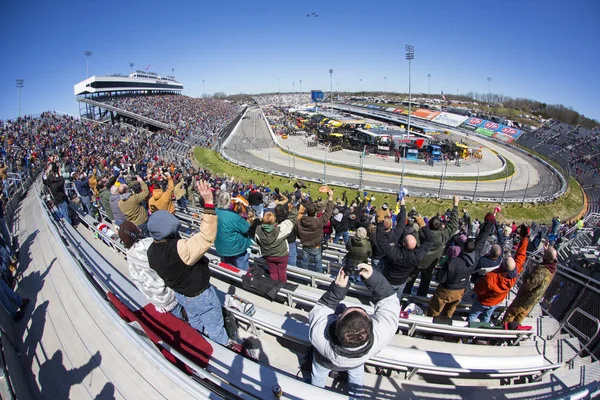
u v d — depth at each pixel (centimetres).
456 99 18388
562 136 7425
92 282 536
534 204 3625
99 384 395
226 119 9519
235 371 337
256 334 465
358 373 329
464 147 5703
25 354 468
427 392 403
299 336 393
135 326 385
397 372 448
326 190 694
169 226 307
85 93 6675
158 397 368
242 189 2281
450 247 498
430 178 4447
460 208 3388
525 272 864
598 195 4369
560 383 462
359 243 550
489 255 550
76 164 2188
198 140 5866
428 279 641
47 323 525
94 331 486
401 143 5362
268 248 537
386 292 318
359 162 5112
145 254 375
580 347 543
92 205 1170
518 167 5531
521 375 438
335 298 313
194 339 371
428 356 415
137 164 2314
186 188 1647
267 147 6328
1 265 697
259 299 534
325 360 307
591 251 1190
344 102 17475
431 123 10125
